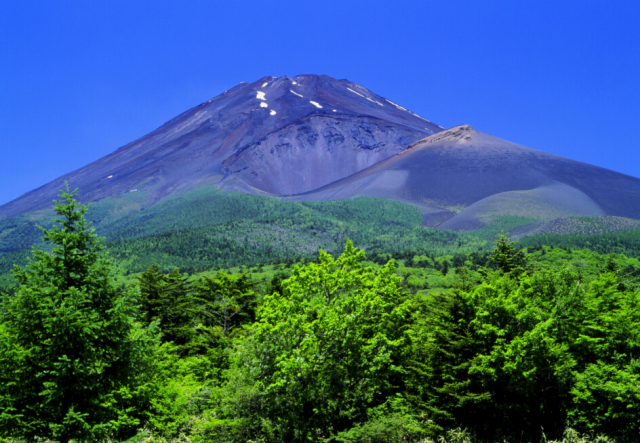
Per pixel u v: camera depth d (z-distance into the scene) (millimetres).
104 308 20516
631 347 27969
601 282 34156
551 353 26234
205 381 36281
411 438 27438
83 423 18562
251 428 26953
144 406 29812
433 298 42719
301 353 26359
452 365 27797
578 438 26578
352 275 30031
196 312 46531
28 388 19000
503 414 27859
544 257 105000
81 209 21047
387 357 27312
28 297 18562
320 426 27375
